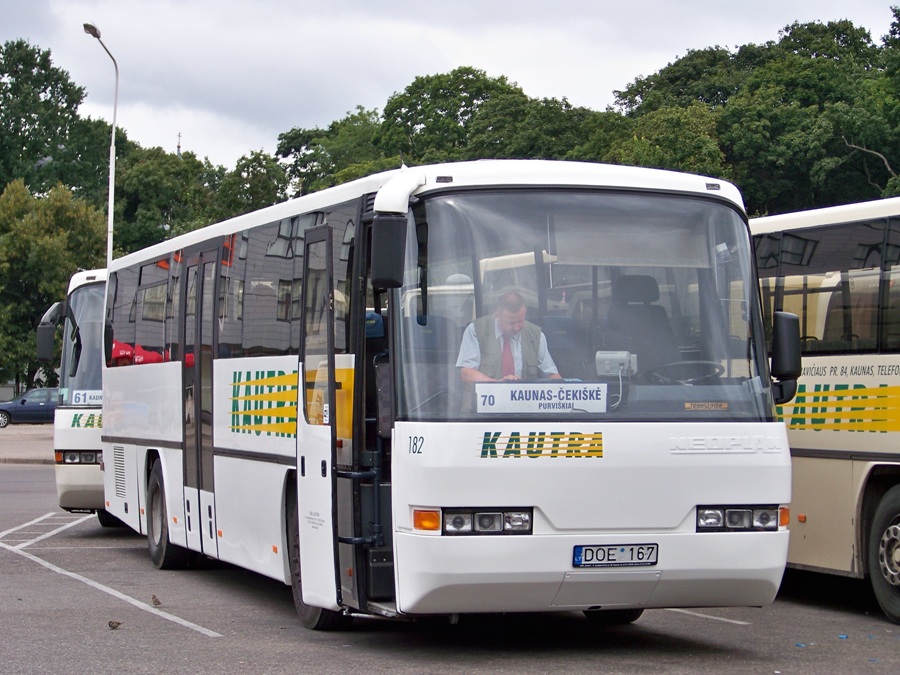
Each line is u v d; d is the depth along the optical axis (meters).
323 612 9.98
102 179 94.69
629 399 8.44
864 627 10.76
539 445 8.18
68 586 12.99
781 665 8.66
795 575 14.94
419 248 8.46
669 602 8.55
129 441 15.92
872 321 11.35
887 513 11.10
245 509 11.46
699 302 8.81
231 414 11.93
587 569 8.20
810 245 12.22
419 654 8.95
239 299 11.88
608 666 8.45
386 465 8.79
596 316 8.55
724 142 59.53
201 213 78.50
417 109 81.62
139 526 15.40
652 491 8.34
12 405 53.62
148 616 10.92
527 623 10.57
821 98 64.81
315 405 9.66
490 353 8.30
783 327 8.95
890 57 58.38
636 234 8.79
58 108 96.75
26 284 63.09
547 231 8.63
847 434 11.55
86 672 8.28
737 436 8.56
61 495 18.27
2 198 64.19
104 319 17.72
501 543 8.06
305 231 10.20
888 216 11.32
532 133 67.81
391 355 8.41
